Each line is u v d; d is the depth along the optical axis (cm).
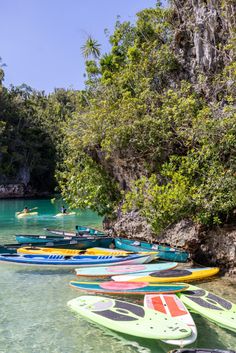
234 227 1059
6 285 923
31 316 721
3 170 5416
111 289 821
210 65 1580
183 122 1311
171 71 1823
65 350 582
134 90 1803
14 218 2483
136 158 1430
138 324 629
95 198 1650
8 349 588
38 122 6000
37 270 1058
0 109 5612
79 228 1744
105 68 2619
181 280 908
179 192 1083
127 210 1474
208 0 1628
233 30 1440
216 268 994
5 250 1183
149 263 1102
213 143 1112
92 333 642
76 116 1792
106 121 1534
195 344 600
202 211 1061
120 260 1070
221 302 741
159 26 2086
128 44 2534
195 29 1658
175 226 1201
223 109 1191
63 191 1780
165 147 1334
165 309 696
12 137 5553
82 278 978
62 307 766
